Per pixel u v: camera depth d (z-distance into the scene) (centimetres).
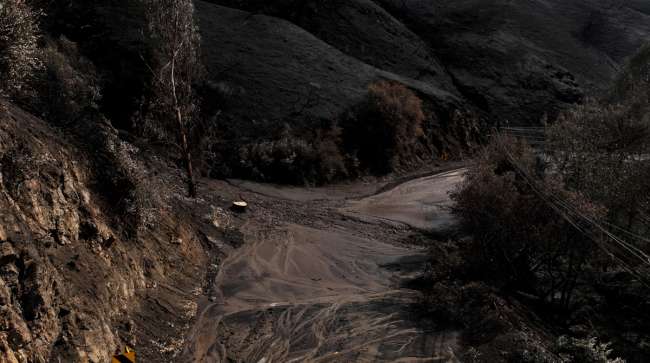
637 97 2306
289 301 1348
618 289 1473
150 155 2302
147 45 2870
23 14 1052
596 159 1820
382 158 3281
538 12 6944
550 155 2042
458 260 1570
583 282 1539
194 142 2631
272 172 2772
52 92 1211
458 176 3206
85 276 877
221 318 1196
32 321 678
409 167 3391
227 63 3341
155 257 1243
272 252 1702
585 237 1341
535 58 5719
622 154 1888
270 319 1227
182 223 1545
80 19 3025
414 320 1268
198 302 1253
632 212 1598
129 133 2436
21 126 916
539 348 1057
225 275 1466
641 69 3139
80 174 1045
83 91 1608
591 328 1266
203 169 2573
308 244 1831
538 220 1441
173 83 1977
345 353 1093
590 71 6088
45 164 904
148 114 2525
